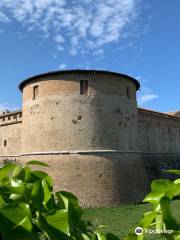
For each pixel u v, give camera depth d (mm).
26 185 1773
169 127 41188
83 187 25594
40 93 28062
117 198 26062
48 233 1519
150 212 1757
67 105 26766
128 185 27078
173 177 38750
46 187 1862
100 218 21422
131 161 28078
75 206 1812
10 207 1491
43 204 1770
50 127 27031
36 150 27562
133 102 29625
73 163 26047
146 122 37312
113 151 26906
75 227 1738
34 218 1660
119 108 27891
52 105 27188
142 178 28781
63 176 25953
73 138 26375
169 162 39656
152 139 37719
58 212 1596
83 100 26750
